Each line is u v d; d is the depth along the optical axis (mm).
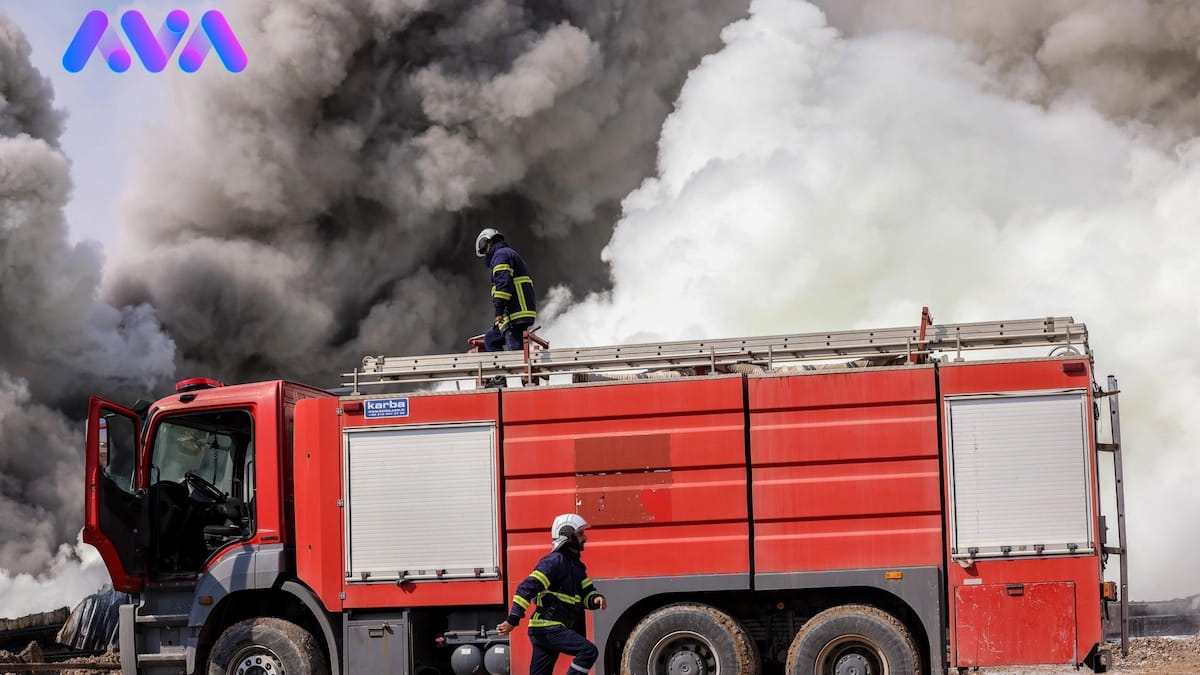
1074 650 6777
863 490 6996
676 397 7176
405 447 7406
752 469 7094
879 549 6953
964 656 6836
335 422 7492
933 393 7016
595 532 7145
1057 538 6852
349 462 7438
